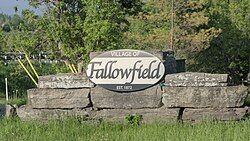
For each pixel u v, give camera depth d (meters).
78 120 13.28
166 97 13.28
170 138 10.36
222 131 10.91
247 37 51.44
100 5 21.52
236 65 51.47
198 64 44.44
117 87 13.59
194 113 13.12
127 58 13.67
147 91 13.45
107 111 13.54
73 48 22.20
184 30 41.47
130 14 24.73
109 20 21.73
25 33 23.03
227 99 13.06
